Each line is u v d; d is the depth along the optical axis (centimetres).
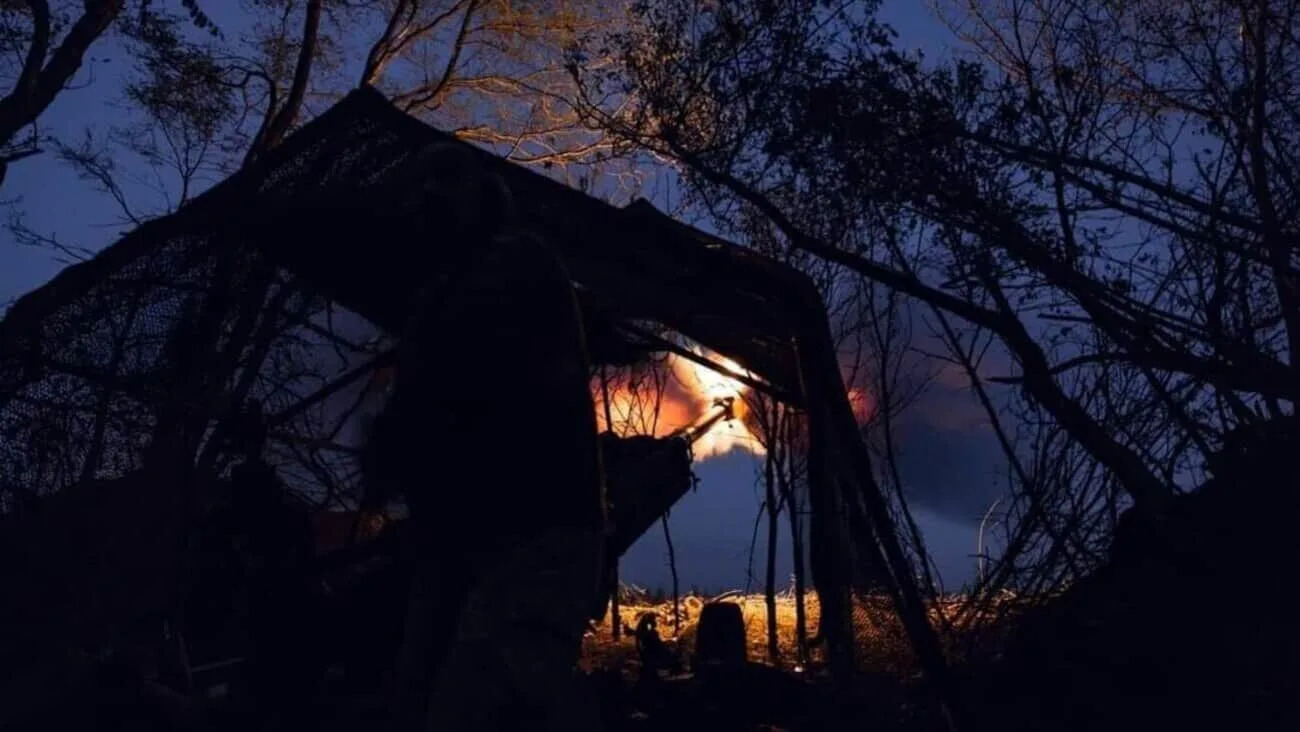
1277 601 386
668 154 455
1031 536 468
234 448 528
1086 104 416
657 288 519
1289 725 377
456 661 329
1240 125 399
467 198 361
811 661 657
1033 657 453
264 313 545
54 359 525
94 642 496
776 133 410
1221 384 373
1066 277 374
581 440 342
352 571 534
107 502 514
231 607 493
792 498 664
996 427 461
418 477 345
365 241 508
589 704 339
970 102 397
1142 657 420
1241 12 411
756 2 415
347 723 462
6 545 506
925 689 497
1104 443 400
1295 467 381
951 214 399
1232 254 390
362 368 566
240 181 535
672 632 780
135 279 534
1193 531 399
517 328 338
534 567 332
